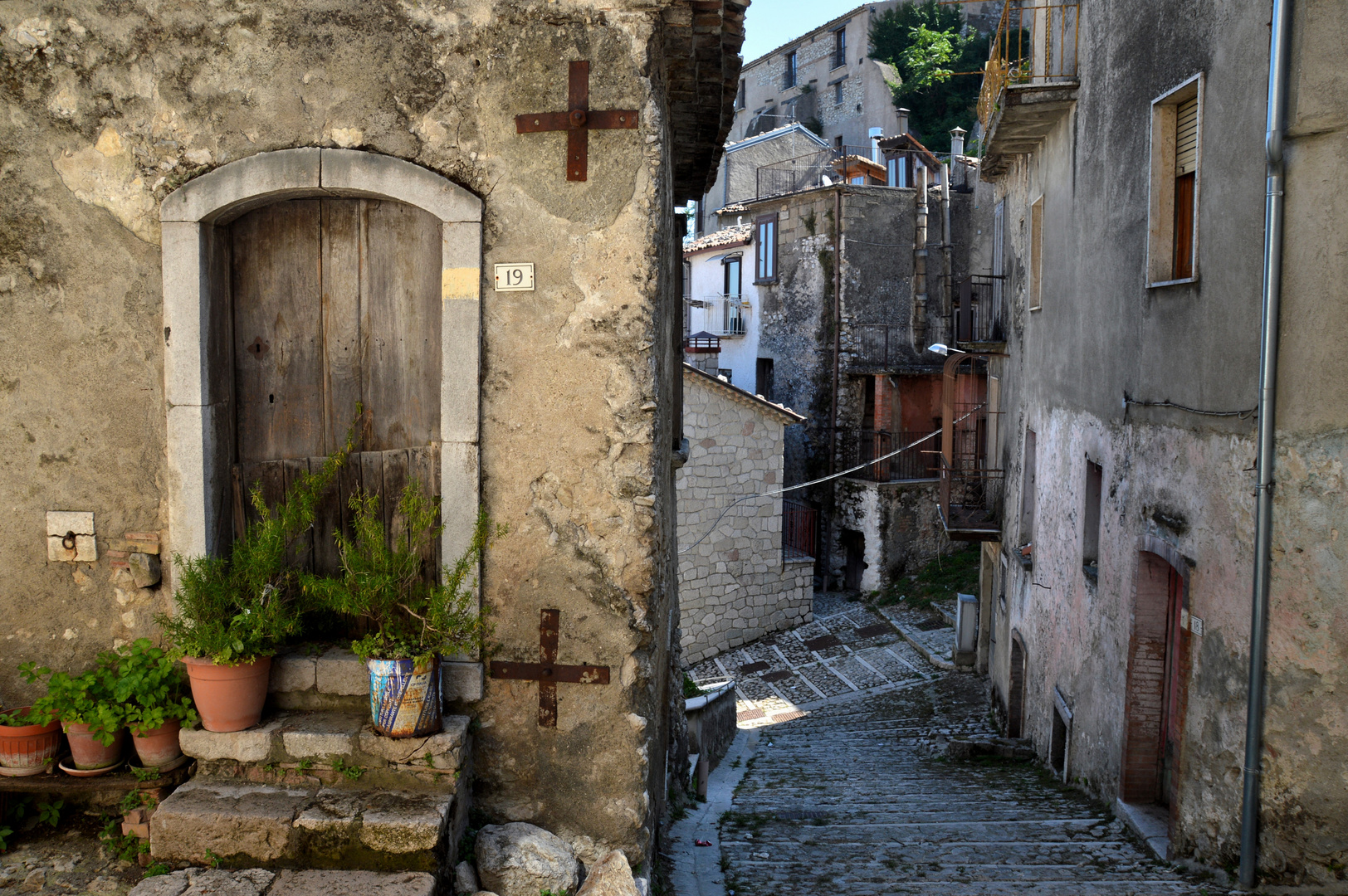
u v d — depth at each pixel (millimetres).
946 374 12789
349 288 4051
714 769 9273
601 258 3732
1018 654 10977
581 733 3846
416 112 3746
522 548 3822
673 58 4527
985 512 13070
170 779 3727
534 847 3627
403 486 4047
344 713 3834
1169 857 5465
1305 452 4480
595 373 3764
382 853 3359
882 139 22922
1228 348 4992
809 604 18047
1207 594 5176
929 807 7164
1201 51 5418
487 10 3697
